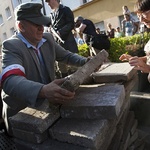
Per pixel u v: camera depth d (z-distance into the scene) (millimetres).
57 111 1270
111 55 4750
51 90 1144
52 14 3684
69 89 1185
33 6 1552
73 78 1218
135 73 1915
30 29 1587
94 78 1729
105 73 1727
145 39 4512
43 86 1193
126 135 1624
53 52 1817
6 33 24234
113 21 12469
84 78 1338
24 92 1204
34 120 1182
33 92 1182
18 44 1565
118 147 1477
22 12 1550
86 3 13281
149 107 2035
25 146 1241
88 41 4312
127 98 1766
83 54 4777
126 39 4840
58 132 1149
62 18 3543
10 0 20938
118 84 1524
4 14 23172
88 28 4285
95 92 1374
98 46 4230
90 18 13578
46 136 1218
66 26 3492
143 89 3328
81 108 1198
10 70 1330
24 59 1568
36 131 1158
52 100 1198
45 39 1809
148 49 2154
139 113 2098
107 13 12625
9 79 1289
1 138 1856
